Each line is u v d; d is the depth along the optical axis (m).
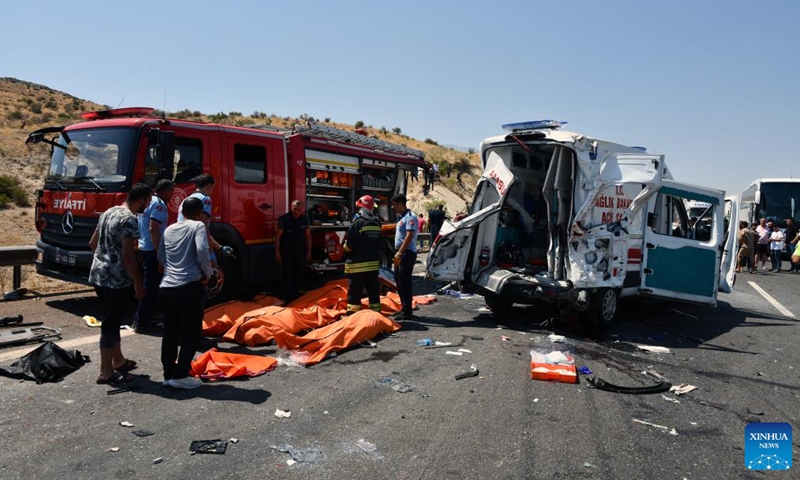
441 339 7.44
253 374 5.61
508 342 7.39
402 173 13.74
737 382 6.16
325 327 7.07
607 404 5.23
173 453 3.90
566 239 8.03
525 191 9.35
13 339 6.27
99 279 5.14
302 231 9.11
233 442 4.11
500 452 4.12
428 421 4.64
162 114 8.30
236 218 8.75
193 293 5.14
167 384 5.17
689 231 9.45
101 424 4.33
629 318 9.48
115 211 5.23
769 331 9.04
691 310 10.62
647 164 7.77
